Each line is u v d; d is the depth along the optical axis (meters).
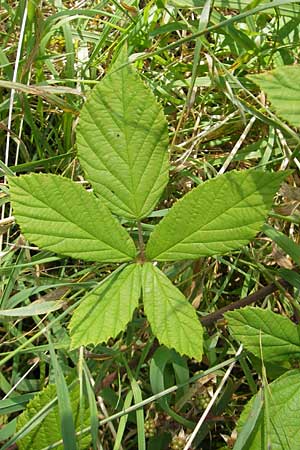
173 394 0.40
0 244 0.42
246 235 0.33
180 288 0.41
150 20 0.46
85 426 0.34
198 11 0.44
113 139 0.34
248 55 0.43
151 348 0.39
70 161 0.44
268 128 0.43
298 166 0.39
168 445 0.39
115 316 0.33
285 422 0.33
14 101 0.44
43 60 0.44
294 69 0.32
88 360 0.39
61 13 0.43
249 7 0.42
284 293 0.38
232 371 0.41
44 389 0.35
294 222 0.39
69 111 0.42
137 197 0.34
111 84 0.34
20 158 0.47
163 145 0.34
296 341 0.34
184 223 0.33
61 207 0.33
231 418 0.40
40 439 0.35
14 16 0.45
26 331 0.43
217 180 0.33
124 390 0.39
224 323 0.40
